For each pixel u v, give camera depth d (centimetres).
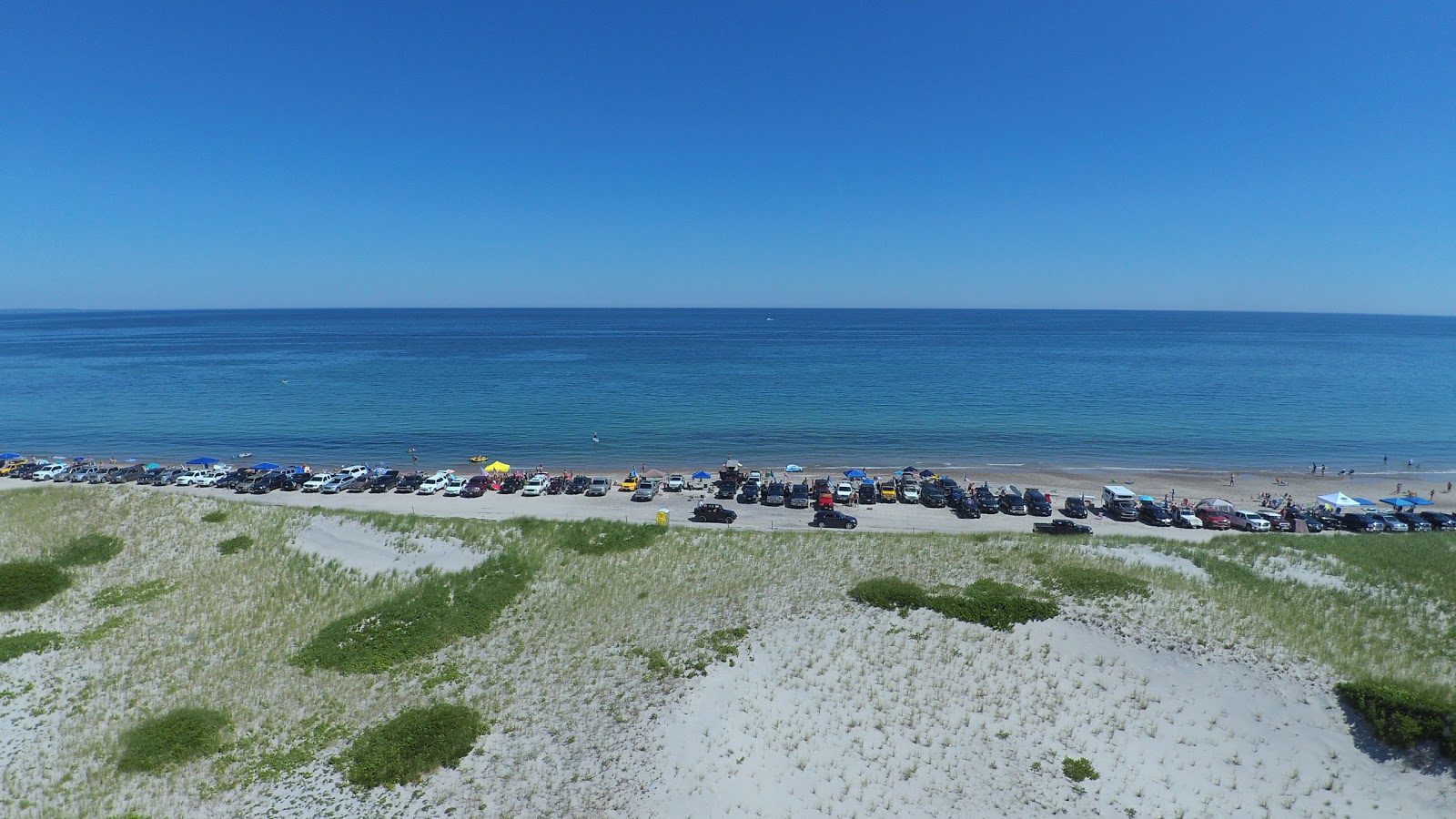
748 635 3167
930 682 2780
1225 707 2578
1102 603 3269
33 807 2327
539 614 3516
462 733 2612
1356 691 2512
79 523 4522
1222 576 3666
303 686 2959
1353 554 3984
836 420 10288
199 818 2286
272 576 3934
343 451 8512
